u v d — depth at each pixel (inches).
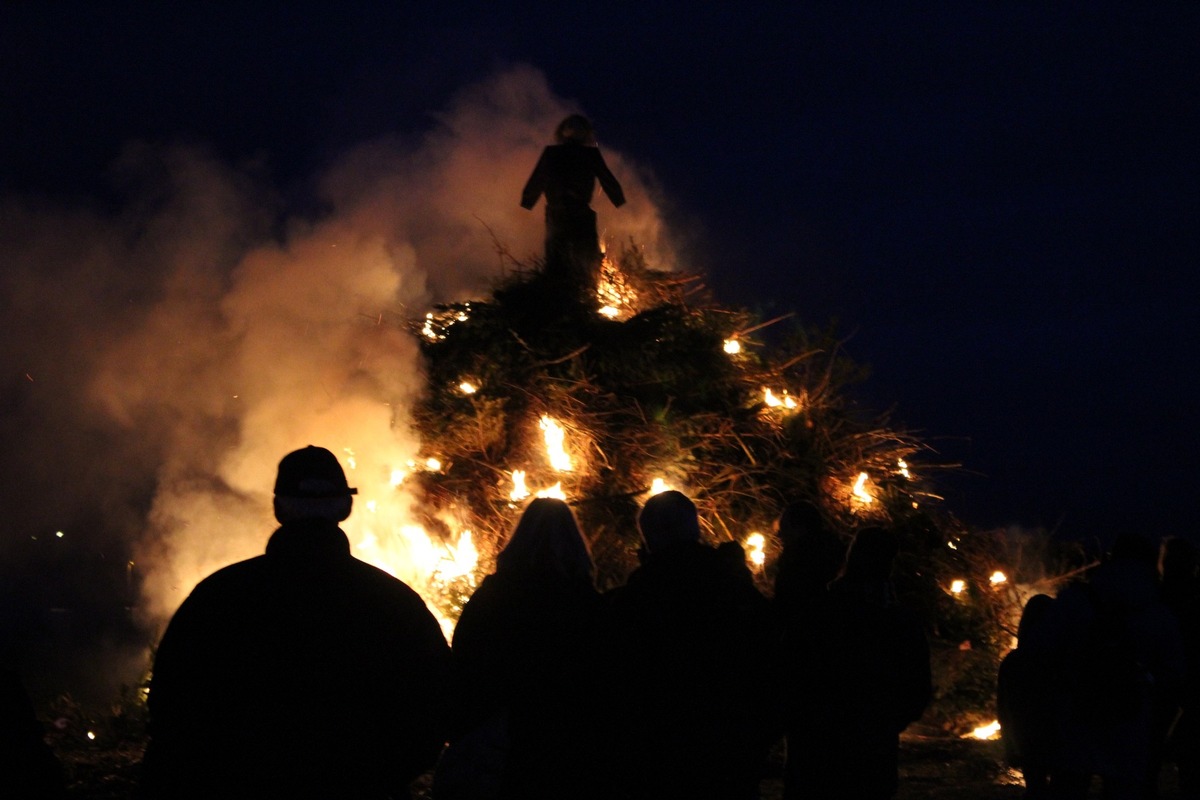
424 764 130.7
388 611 130.9
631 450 370.3
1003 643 390.3
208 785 125.1
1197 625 244.2
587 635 157.5
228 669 126.5
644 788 156.0
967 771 305.4
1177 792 303.6
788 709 166.4
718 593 161.6
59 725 316.8
